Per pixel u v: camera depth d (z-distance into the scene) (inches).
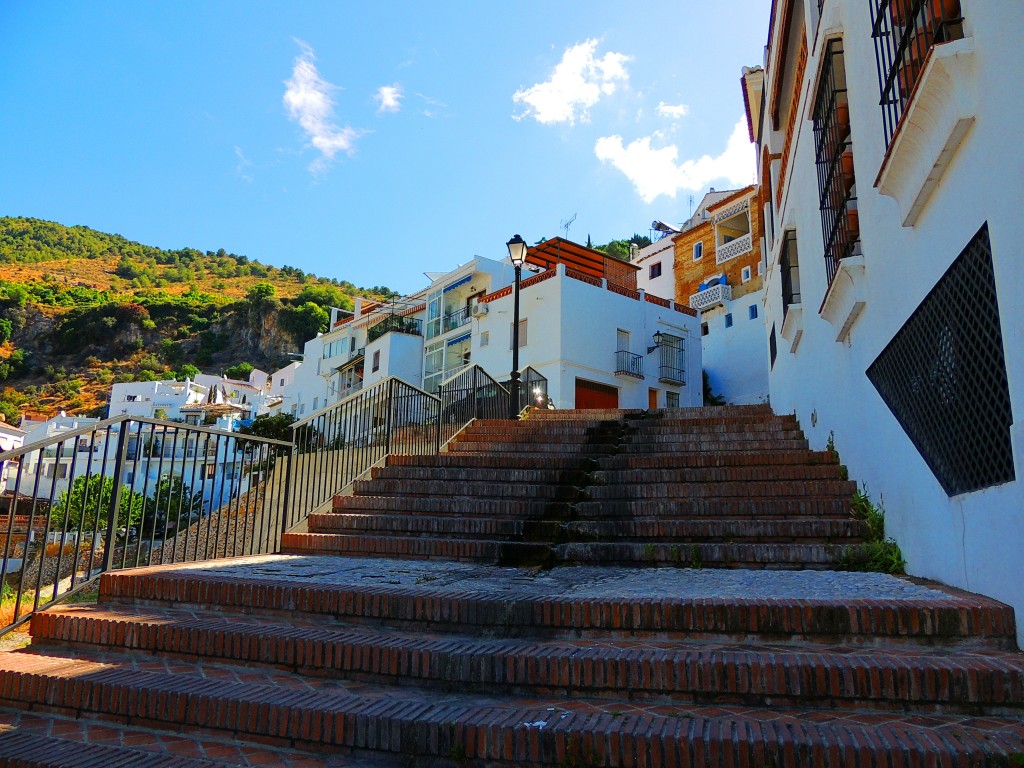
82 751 111.5
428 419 393.1
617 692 118.7
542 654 123.5
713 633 137.3
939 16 141.5
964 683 107.2
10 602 181.6
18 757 109.2
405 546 240.2
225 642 142.5
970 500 142.6
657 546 215.9
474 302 1455.5
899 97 165.2
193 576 175.9
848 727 99.7
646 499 273.6
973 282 133.6
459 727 104.5
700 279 1512.1
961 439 145.3
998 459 128.0
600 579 188.4
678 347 1222.3
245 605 163.8
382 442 347.6
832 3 234.5
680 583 178.9
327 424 298.0
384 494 300.7
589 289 1102.4
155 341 4431.6
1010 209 115.5
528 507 268.4
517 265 522.9
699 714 108.7
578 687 120.2
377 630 150.7
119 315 4456.2
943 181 146.6
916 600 135.6
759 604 136.5
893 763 90.9
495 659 124.3
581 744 99.5
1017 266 113.7
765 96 469.7
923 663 110.7
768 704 112.5
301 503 277.1
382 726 108.0
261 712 115.5
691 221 1752.0
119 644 150.9
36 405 3713.1
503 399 558.6
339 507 287.3
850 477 254.5
